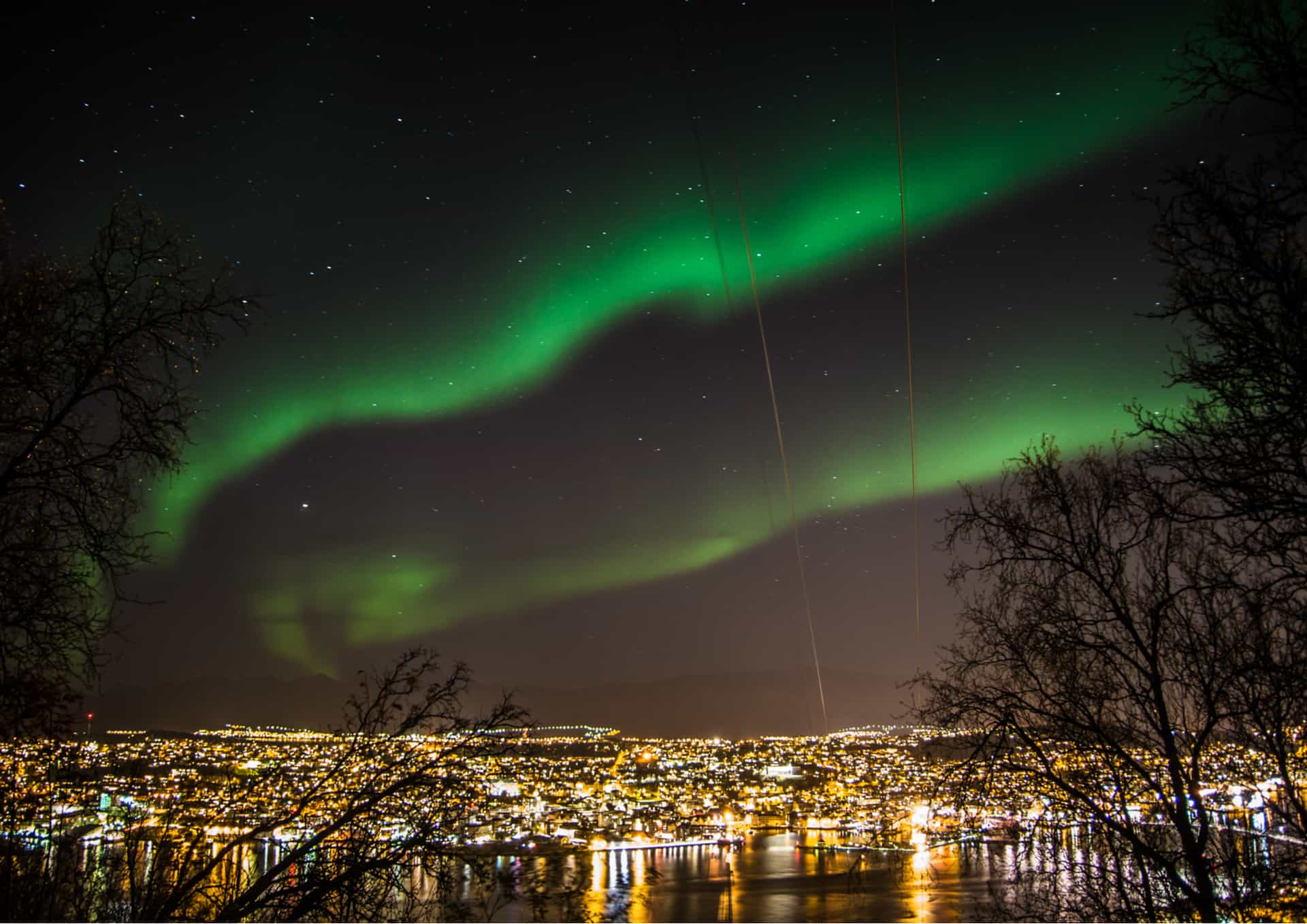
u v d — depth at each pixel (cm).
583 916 637
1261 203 525
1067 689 855
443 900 647
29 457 664
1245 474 547
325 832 686
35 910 629
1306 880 692
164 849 676
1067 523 888
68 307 700
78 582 671
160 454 706
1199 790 775
